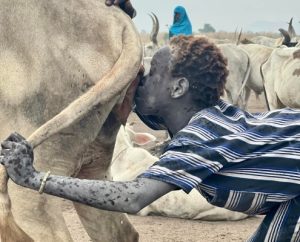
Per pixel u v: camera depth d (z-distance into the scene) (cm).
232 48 1802
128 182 344
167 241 699
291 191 357
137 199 342
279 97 1488
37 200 437
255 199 358
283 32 2314
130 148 835
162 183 343
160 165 346
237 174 355
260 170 355
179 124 387
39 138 410
